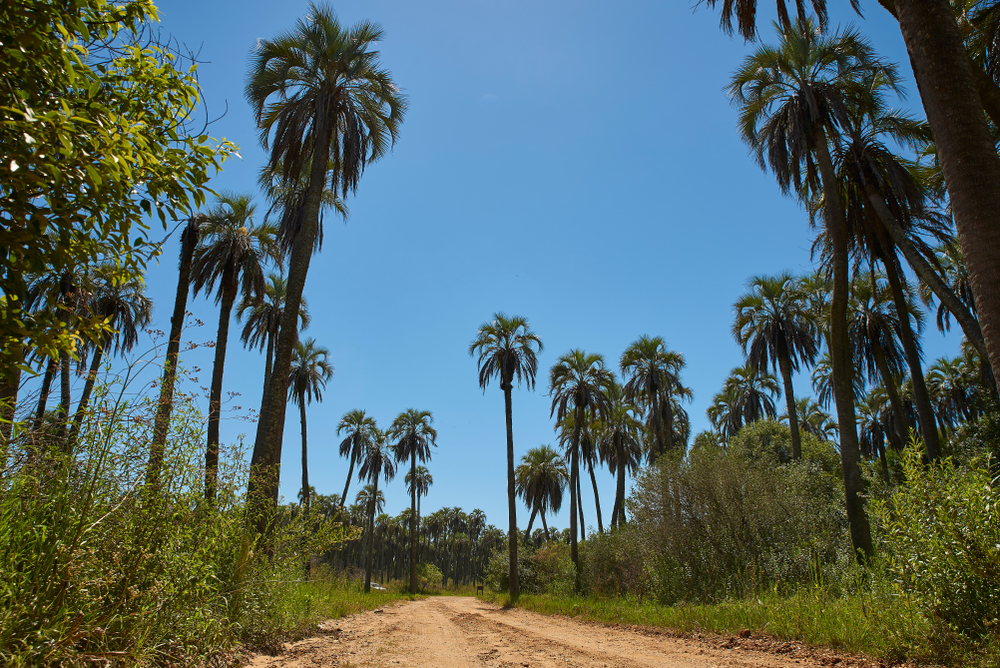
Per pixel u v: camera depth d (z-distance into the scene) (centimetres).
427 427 4894
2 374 306
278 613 791
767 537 1410
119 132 311
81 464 404
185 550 503
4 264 286
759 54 1505
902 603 636
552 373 3241
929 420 1410
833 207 1390
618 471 3519
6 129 273
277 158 1401
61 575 336
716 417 4431
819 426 4269
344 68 1416
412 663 630
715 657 702
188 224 1730
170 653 414
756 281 2638
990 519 571
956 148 544
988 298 504
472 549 10206
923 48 578
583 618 1513
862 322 2055
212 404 578
